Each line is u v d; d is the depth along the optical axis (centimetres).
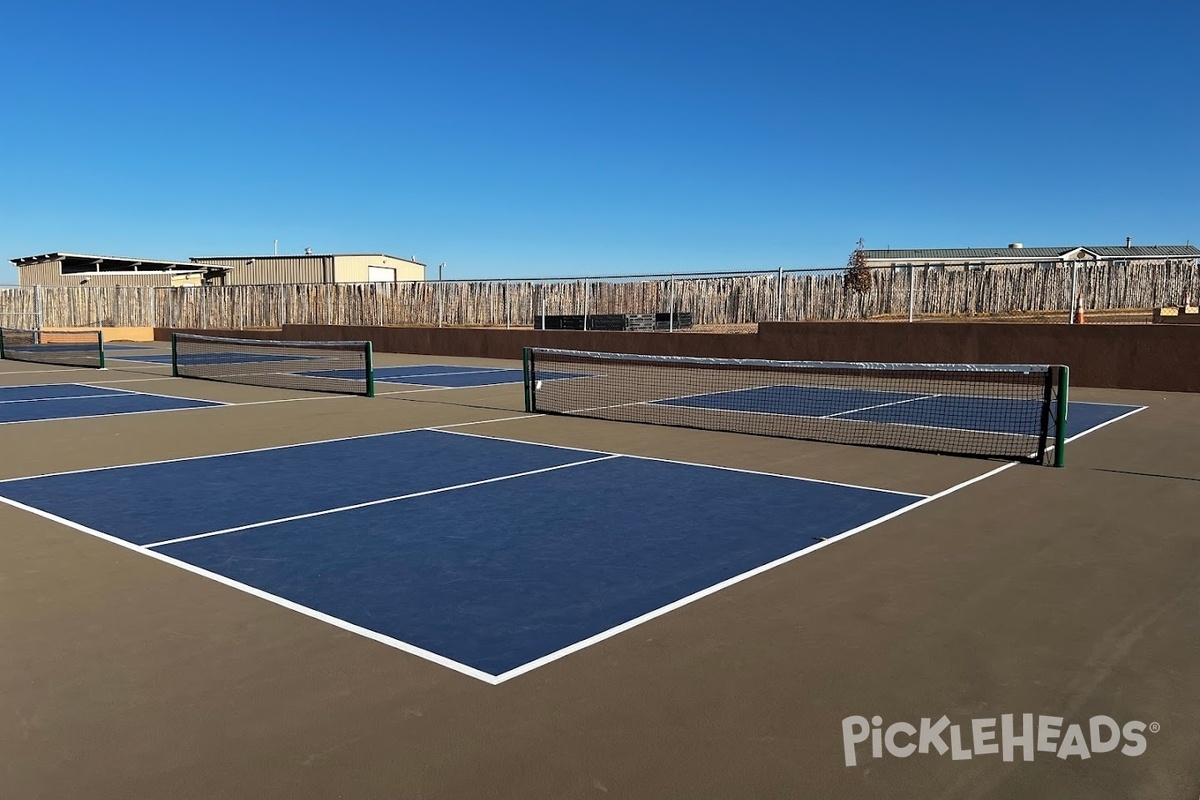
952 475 846
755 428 1188
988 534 621
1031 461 914
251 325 3619
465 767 309
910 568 541
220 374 2172
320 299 3344
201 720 345
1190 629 438
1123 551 577
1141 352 1681
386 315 3100
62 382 1953
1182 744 326
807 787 297
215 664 399
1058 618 454
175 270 4800
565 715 348
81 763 312
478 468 888
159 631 439
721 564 551
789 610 467
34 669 393
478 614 462
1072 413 1330
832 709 353
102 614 463
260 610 469
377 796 291
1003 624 445
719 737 330
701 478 834
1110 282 2078
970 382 1836
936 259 4734
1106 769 308
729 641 424
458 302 2877
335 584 513
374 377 2072
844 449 1008
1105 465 895
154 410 1402
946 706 356
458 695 366
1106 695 365
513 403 1504
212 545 597
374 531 634
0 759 315
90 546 595
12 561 560
